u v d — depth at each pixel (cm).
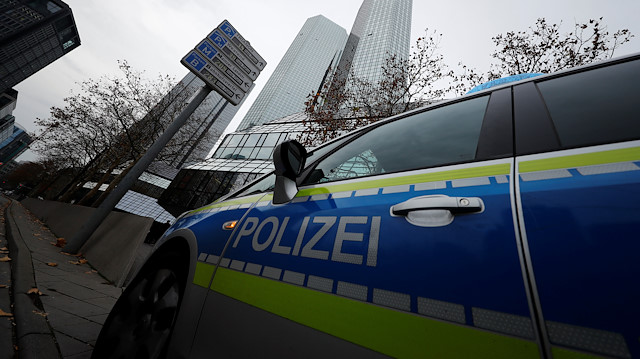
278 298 90
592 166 65
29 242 578
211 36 779
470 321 54
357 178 115
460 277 60
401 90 1134
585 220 54
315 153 175
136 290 186
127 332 170
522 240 58
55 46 10781
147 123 1628
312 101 1234
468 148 99
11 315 218
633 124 73
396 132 143
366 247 80
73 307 280
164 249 195
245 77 837
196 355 106
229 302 106
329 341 71
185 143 1811
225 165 2498
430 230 72
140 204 4816
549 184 66
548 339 46
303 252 95
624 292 43
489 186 74
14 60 9944
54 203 1409
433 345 56
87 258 600
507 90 114
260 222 126
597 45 877
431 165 100
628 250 47
